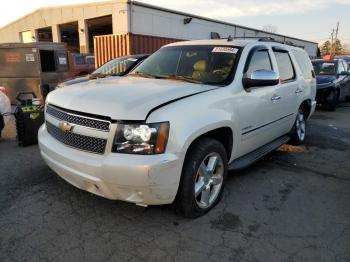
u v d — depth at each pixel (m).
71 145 3.06
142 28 18.30
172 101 2.94
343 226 3.21
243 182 4.23
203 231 3.05
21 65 11.03
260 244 2.88
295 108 5.31
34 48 10.84
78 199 3.59
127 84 3.47
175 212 3.24
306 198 3.81
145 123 2.70
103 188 2.81
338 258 2.71
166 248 2.79
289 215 3.40
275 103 4.46
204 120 3.05
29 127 5.52
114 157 2.71
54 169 3.29
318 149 5.92
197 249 2.79
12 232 2.96
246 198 3.76
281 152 5.67
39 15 26.23
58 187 3.89
